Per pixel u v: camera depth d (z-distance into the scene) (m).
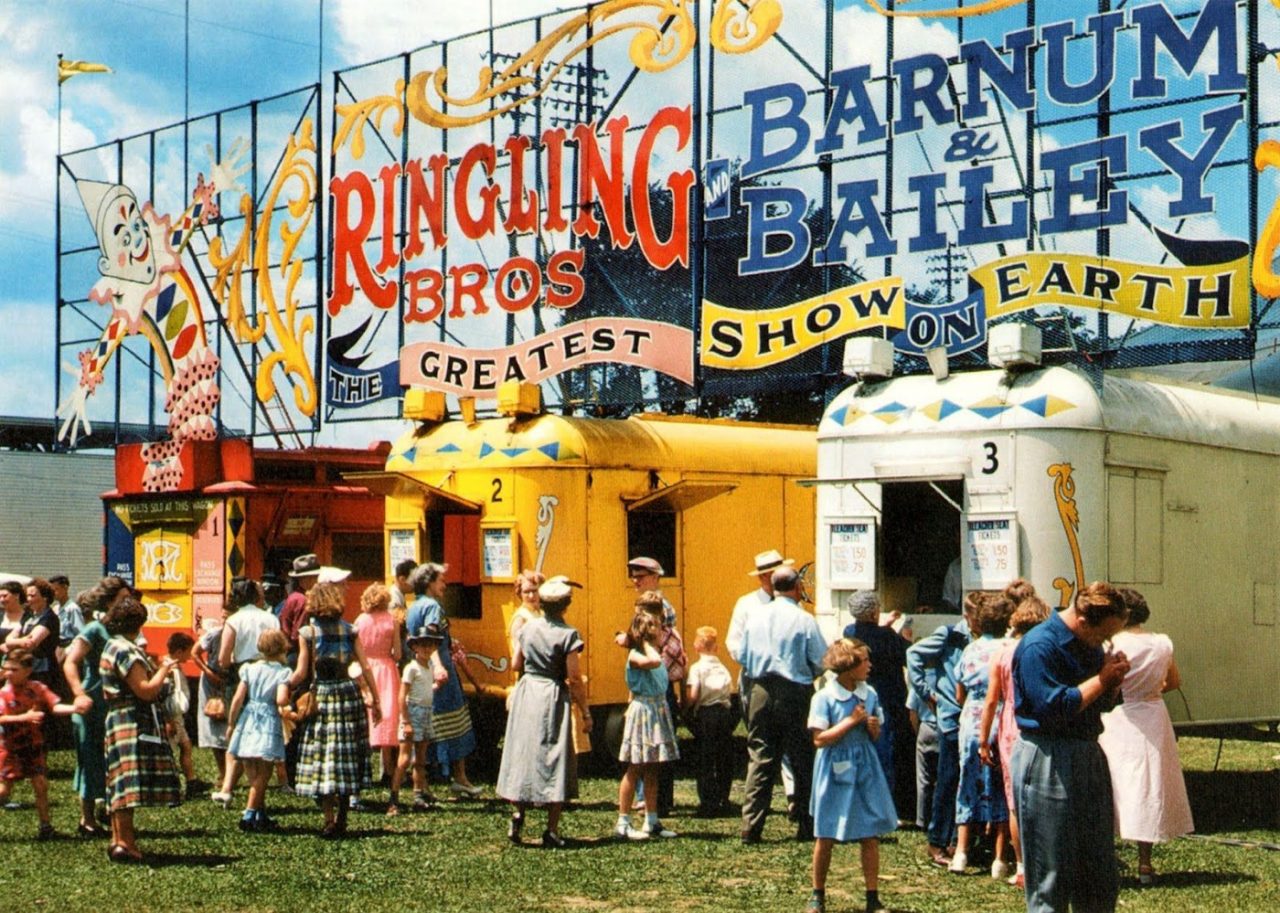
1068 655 6.61
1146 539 11.52
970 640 9.83
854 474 12.14
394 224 20.05
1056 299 14.01
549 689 10.22
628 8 17.86
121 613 9.73
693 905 8.45
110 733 9.65
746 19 16.84
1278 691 12.80
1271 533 12.88
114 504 19.28
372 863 9.62
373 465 19.03
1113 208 13.98
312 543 18.17
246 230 21.83
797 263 16.27
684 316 17.48
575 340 17.69
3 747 10.30
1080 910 6.66
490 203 19.11
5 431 35.81
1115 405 11.38
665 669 10.87
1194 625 11.92
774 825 11.14
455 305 19.33
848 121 15.99
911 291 15.52
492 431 14.74
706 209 17.05
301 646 10.64
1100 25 14.23
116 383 23.66
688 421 15.84
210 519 17.84
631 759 10.52
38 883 8.98
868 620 10.77
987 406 11.45
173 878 9.12
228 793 11.96
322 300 20.77
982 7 15.00
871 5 15.75
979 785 9.23
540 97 18.62
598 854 9.95
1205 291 13.20
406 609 13.29
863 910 8.34
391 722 11.75
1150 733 9.02
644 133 17.62
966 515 11.46
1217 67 13.41
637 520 14.78
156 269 23.16
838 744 8.22
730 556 15.52
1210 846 10.29
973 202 14.99
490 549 14.48
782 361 16.14
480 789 12.48
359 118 20.53
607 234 18.20
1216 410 12.52
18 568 28.17
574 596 14.19
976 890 8.83
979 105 15.05
